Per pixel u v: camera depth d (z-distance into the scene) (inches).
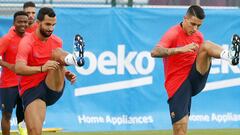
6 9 1657.2
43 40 1056.8
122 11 1604.3
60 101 1572.3
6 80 1325.0
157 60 1616.6
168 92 1106.7
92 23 1589.6
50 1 1697.8
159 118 1616.6
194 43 1045.8
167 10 1622.8
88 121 1584.6
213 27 1646.2
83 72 1582.2
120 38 1603.1
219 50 1053.2
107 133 1545.3
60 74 1059.9
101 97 1593.3
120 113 1601.9
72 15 1579.7
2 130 1358.3
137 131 1583.4
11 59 1306.6
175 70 1093.1
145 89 1610.5
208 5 1763.0
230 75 1647.4
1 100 1341.0
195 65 1085.8
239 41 1016.2
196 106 1631.4
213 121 1641.2
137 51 1609.3
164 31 1622.8
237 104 1653.5
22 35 1302.9
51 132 1547.7
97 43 1590.8
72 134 1523.1
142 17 1611.7
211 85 1636.3
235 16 1656.0
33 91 1058.1
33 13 1369.3
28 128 1052.5
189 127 1630.2
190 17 1066.7
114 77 1598.2
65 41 1576.0
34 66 1054.4
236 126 1653.5
